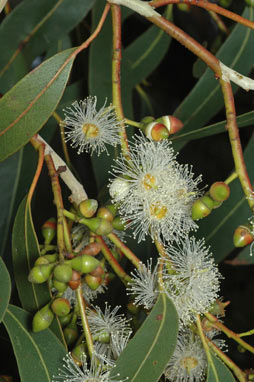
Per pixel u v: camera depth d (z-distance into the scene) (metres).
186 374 0.42
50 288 0.41
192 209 0.41
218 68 0.41
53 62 0.41
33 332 0.41
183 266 0.41
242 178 0.41
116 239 0.41
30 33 0.47
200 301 0.41
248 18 0.48
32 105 0.41
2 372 0.44
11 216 0.48
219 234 0.47
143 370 0.40
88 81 0.48
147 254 0.48
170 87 0.54
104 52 0.48
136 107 0.53
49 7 0.47
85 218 0.41
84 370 0.40
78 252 0.41
